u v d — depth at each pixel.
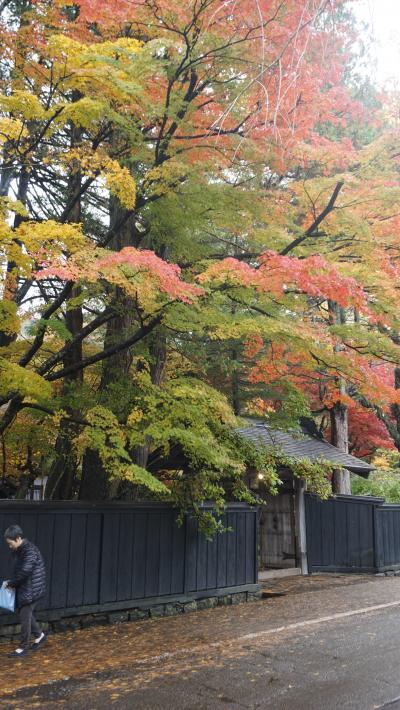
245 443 11.58
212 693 5.36
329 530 15.18
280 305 10.43
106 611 9.15
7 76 10.79
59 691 5.58
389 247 9.98
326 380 15.27
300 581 13.42
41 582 7.30
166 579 10.14
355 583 13.04
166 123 10.06
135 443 8.96
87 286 9.88
